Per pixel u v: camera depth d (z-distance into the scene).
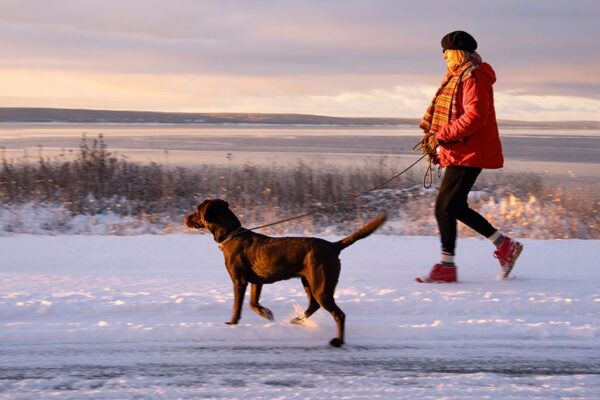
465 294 9.78
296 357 7.55
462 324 8.48
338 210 19.66
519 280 10.88
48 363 7.29
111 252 13.34
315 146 65.06
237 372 7.09
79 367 7.18
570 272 11.66
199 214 8.92
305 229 16.92
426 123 10.86
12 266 12.09
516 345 7.89
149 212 19.72
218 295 9.78
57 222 17.83
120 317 8.86
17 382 6.78
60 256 12.95
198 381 6.84
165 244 14.16
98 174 22.06
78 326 8.34
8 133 101.81
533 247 13.85
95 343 7.88
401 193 21.88
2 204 19.47
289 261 8.28
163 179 22.75
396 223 18.12
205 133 122.38
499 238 10.82
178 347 7.80
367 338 8.16
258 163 37.91
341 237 15.43
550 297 9.58
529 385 6.75
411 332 8.29
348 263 12.41
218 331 8.25
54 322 8.55
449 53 10.40
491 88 10.23
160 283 10.62
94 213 19.59
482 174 29.83
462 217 10.66
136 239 14.75
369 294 9.80
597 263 12.41
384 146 65.50
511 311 9.14
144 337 8.06
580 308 9.21
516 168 39.03
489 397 6.45
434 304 9.32
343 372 7.10
